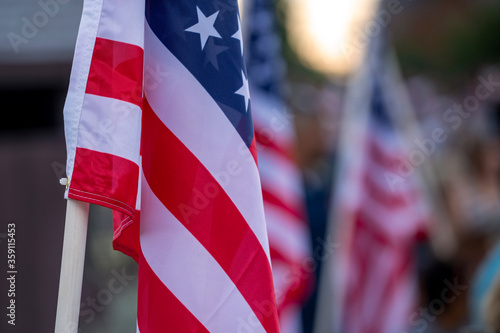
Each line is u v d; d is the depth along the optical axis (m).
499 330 5.81
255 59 7.08
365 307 7.75
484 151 9.46
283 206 6.92
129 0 3.29
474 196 8.98
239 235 3.46
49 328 9.91
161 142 3.47
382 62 7.93
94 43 3.24
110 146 3.21
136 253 3.65
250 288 3.44
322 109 8.95
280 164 6.97
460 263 7.83
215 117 3.48
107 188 3.18
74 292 3.11
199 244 3.42
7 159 10.05
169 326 3.40
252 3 7.12
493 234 8.09
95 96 3.22
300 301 7.06
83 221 3.16
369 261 7.79
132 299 9.45
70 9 9.28
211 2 3.54
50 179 10.11
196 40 3.51
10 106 9.94
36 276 9.95
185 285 3.41
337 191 7.88
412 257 7.90
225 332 3.41
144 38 3.50
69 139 3.20
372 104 7.88
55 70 9.23
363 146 7.83
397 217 7.83
